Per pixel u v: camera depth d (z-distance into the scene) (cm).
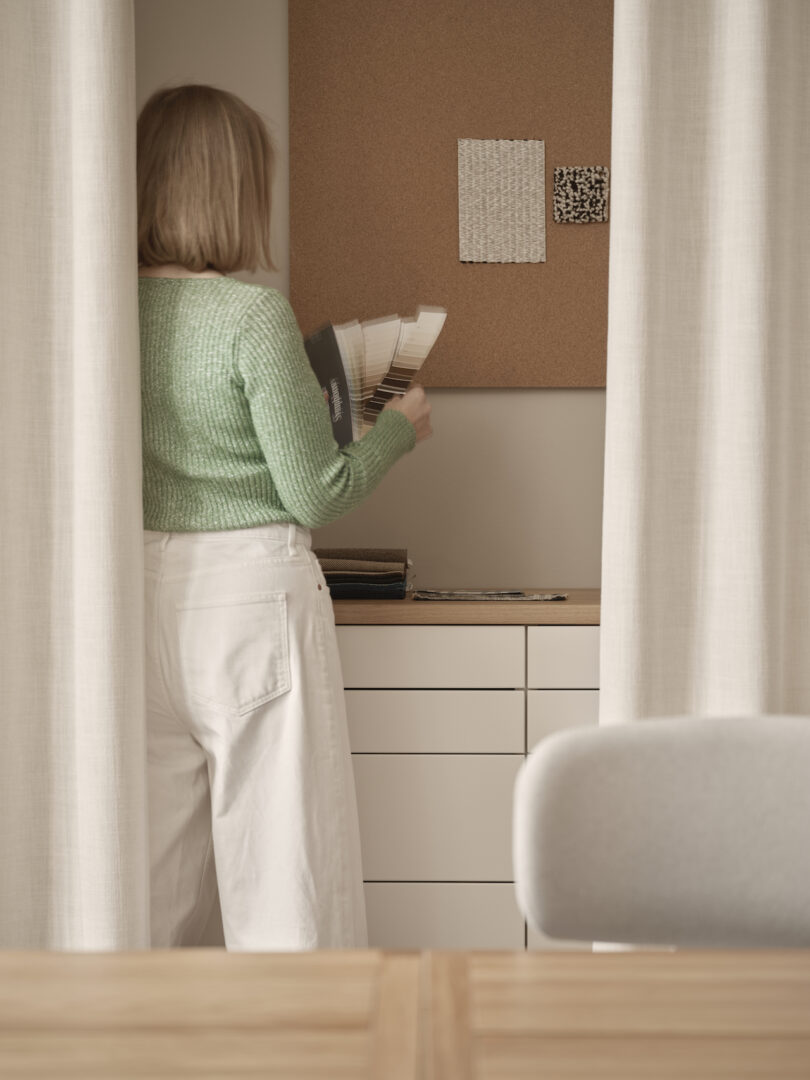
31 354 171
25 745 172
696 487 177
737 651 173
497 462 261
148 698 170
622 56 169
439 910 202
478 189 257
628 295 171
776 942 92
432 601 208
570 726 202
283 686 163
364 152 256
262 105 257
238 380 162
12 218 170
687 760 93
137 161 172
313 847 164
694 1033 61
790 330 177
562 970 69
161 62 256
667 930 91
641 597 173
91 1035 61
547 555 262
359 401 208
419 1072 56
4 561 171
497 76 256
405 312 258
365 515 262
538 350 258
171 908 174
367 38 255
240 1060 58
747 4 168
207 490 166
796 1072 57
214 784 167
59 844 173
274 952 72
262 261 258
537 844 90
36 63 170
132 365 165
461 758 202
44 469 172
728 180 172
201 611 164
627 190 170
